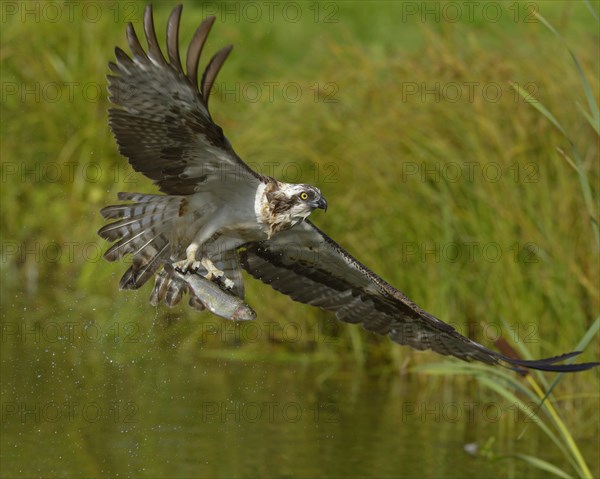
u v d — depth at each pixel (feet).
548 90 49.98
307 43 69.31
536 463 37.35
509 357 32.65
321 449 41.88
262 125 55.16
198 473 39.14
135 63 27.73
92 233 59.21
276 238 33.96
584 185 36.58
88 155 62.59
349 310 35.24
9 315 55.57
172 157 29.50
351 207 51.90
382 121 52.16
